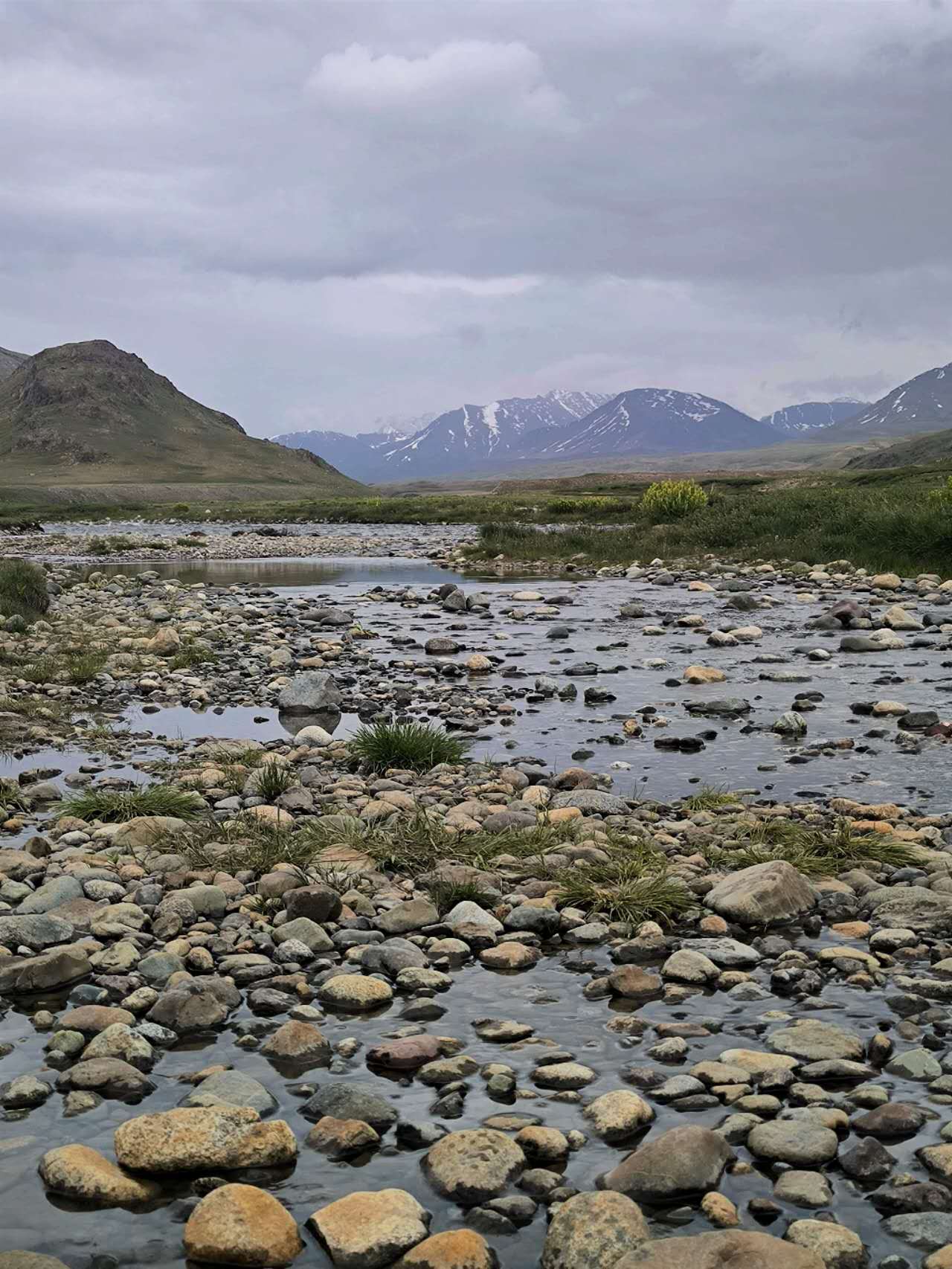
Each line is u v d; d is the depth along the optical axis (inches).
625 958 112.3
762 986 104.5
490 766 194.1
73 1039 93.4
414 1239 68.6
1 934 113.0
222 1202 69.9
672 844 145.6
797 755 201.6
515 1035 95.0
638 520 1038.4
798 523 708.0
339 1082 88.4
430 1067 88.7
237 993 103.3
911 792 175.5
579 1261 66.2
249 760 201.6
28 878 133.5
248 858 140.2
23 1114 83.3
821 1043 90.9
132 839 149.4
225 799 172.4
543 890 129.5
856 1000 100.4
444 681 294.4
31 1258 65.7
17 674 299.1
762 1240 65.4
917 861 138.1
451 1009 101.0
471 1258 66.4
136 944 114.0
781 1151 76.3
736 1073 86.4
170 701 273.0
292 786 177.8
